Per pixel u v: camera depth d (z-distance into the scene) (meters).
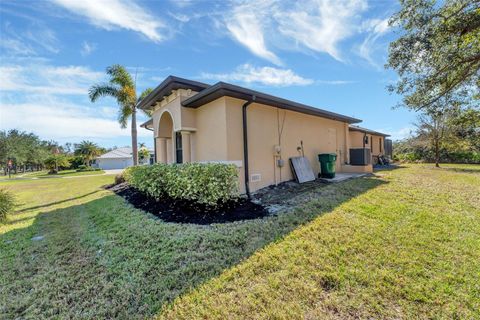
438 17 7.41
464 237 3.70
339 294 2.54
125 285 3.00
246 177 7.28
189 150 8.32
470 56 7.27
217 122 7.25
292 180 9.05
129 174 10.84
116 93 14.51
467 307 2.31
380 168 14.98
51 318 2.54
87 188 13.45
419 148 21.73
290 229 4.18
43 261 3.90
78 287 3.09
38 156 45.28
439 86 8.48
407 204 5.45
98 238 4.79
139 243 4.20
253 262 3.18
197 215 5.42
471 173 11.35
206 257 3.45
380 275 2.81
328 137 11.68
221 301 2.52
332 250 3.38
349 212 4.94
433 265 2.99
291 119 9.37
